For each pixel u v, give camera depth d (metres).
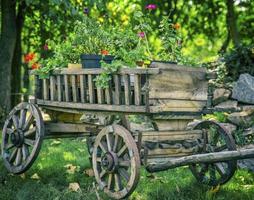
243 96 8.07
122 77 4.71
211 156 4.45
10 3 9.98
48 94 5.64
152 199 4.96
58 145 7.93
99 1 9.39
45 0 10.06
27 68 12.57
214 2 15.44
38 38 11.72
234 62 9.11
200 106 4.92
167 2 14.63
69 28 10.94
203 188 5.29
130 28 6.18
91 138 5.88
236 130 7.39
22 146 5.70
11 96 10.98
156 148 4.66
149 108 4.42
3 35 9.99
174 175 5.90
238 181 5.66
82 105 5.09
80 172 6.07
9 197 5.16
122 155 4.64
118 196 4.62
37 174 5.91
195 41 17.97
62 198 4.98
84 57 5.20
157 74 4.48
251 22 15.94
